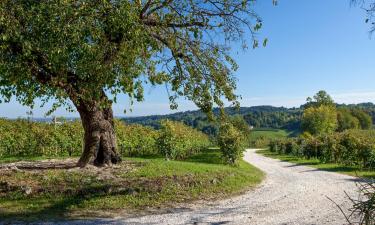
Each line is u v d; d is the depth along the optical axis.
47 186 13.55
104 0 11.82
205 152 48.34
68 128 31.69
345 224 10.16
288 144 57.12
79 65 12.20
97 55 12.33
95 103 15.71
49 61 12.51
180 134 37.62
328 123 94.81
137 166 17.08
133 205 12.81
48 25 11.48
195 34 15.57
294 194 15.98
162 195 13.98
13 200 12.70
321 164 35.88
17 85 12.93
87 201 12.74
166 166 17.66
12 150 29.67
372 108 150.88
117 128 34.50
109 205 12.59
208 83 16.97
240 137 30.30
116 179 14.68
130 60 12.95
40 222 10.47
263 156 55.25
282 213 11.80
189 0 15.43
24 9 11.83
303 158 46.62
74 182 14.02
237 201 14.09
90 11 12.02
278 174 25.94
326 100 115.25
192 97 16.98
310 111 97.25
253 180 19.75
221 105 17.50
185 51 16.53
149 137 36.59
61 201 12.69
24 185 13.42
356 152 30.84
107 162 16.84
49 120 33.22
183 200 13.90
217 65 16.98
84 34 11.98
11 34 11.35
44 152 29.88
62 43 11.69
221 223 10.38
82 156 16.72
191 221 10.63
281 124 151.25
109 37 13.11
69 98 14.39
